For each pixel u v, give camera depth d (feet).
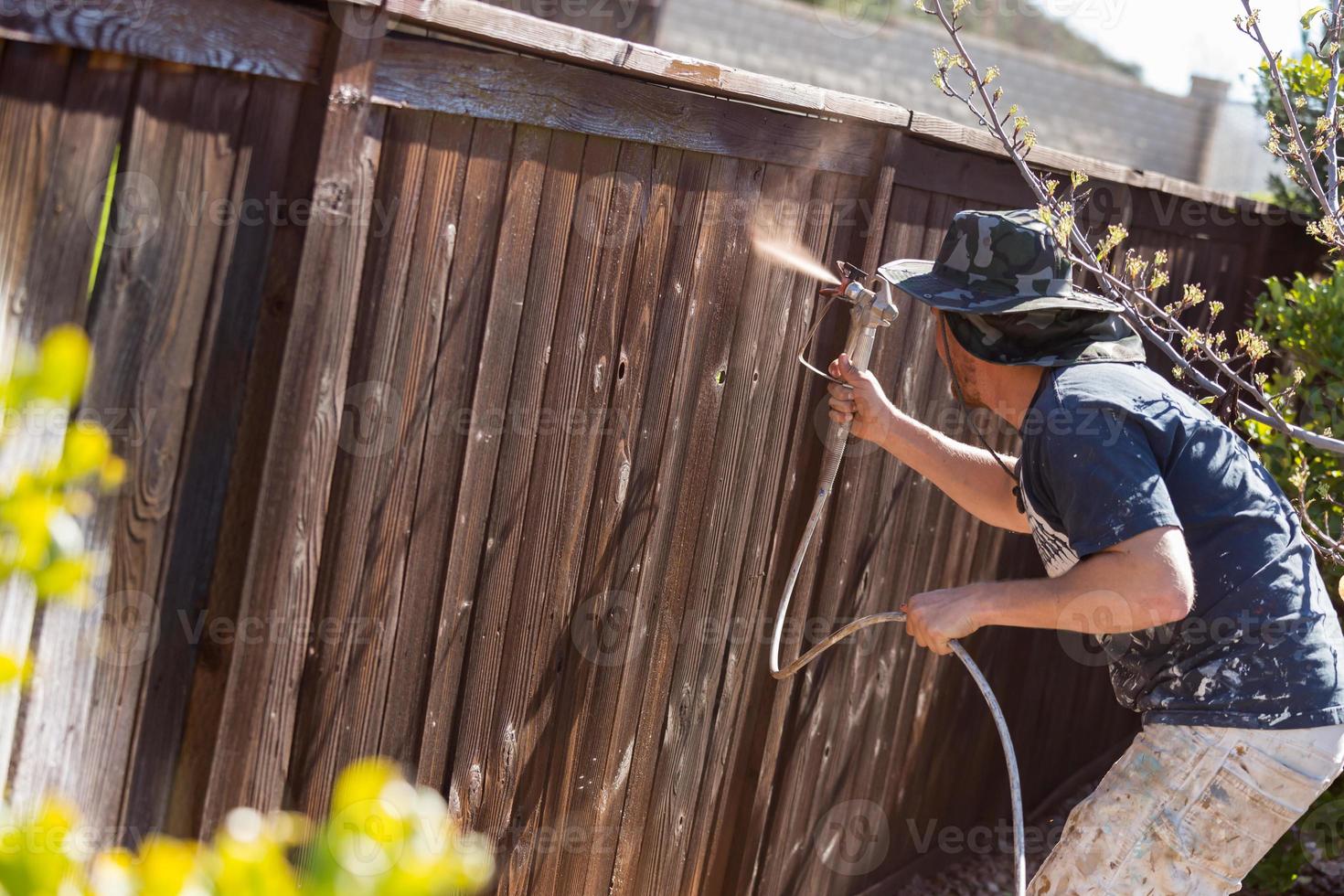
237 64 5.19
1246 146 43.32
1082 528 6.75
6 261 4.67
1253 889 13.04
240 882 2.27
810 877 10.98
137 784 5.71
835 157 8.98
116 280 5.06
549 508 7.50
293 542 5.83
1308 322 13.10
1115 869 7.48
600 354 7.54
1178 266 14.32
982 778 13.50
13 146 4.61
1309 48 12.64
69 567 2.61
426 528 6.73
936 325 7.97
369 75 5.61
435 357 6.50
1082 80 47.85
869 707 11.12
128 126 4.96
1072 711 14.92
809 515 9.62
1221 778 7.29
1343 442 10.40
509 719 7.63
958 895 12.64
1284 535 7.44
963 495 8.64
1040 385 7.40
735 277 8.42
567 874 8.38
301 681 6.27
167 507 5.51
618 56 6.73
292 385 5.63
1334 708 7.26
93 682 5.39
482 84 6.26
